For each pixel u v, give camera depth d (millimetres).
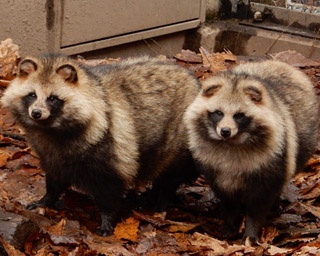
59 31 10656
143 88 7289
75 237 6715
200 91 7309
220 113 6906
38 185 7645
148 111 7223
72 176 6980
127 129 7008
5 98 6863
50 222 6879
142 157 7273
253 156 6934
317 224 7688
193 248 6840
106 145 6859
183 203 7977
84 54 11188
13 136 8578
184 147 7500
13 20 10266
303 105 7617
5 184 7570
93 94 6832
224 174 7105
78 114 6668
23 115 6773
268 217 7762
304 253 6789
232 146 6926
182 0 12398
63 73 6727
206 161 7129
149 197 7922
